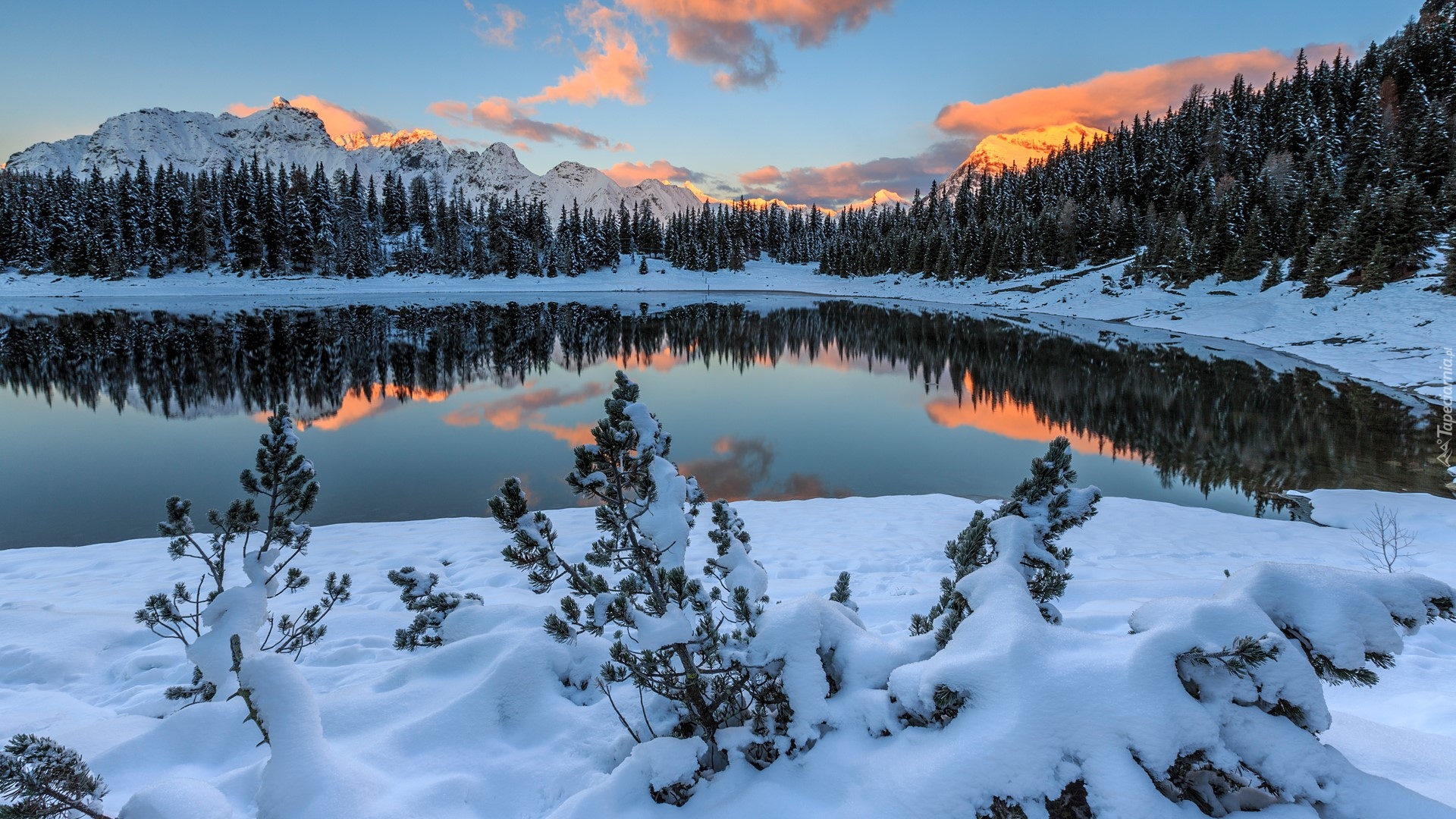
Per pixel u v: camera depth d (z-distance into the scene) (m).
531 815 2.51
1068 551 3.10
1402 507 10.80
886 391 27.14
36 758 2.18
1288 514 11.66
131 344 36.53
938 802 2.08
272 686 2.52
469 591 6.19
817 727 2.56
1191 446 17.12
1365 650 2.28
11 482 13.80
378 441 17.67
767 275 107.00
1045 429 19.80
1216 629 2.29
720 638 2.73
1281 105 87.69
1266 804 2.06
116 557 8.06
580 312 64.19
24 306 57.22
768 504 11.67
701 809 2.32
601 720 3.05
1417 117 64.56
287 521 4.04
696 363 35.91
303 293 76.88
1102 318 53.75
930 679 2.35
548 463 15.43
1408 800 2.06
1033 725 2.12
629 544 2.89
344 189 92.88
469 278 90.31
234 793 2.56
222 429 19.03
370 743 2.78
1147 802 1.94
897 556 7.72
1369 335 32.06
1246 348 35.94
